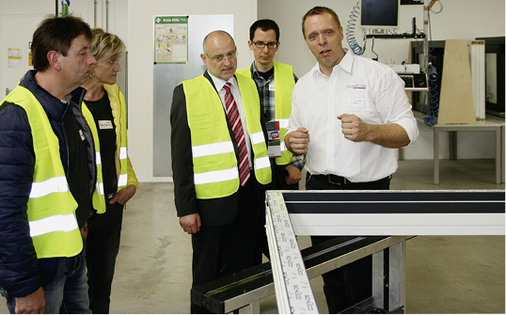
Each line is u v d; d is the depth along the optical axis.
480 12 7.29
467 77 5.70
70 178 1.49
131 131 5.89
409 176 6.31
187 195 2.07
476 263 3.34
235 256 2.21
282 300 0.77
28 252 1.28
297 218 1.41
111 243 2.08
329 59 2.01
